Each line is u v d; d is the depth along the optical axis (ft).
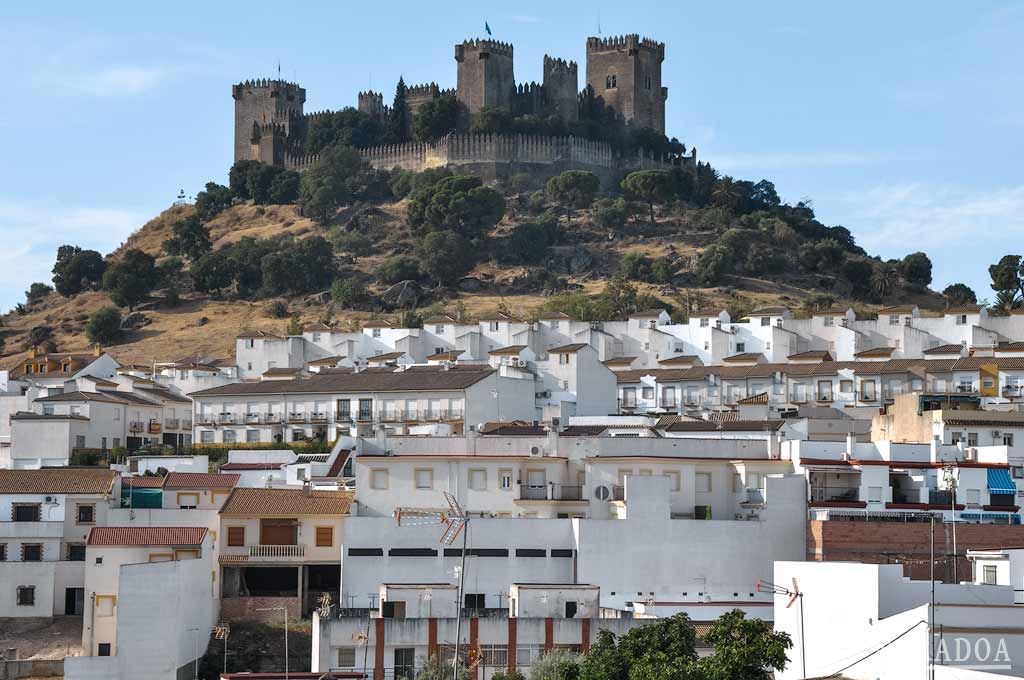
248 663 583.99
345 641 501.56
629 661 449.89
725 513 628.28
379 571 583.17
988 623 401.90
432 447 641.40
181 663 550.36
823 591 443.32
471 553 584.81
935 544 591.37
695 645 495.82
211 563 601.21
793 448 634.43
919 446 642.63
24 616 630.33
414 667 502.79
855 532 587.27
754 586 593.01
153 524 644.69
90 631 593.01
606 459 622.95
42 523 648.79
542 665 476.54
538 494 627.87
